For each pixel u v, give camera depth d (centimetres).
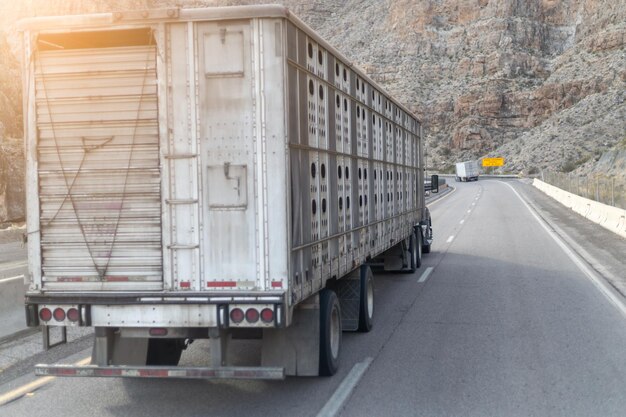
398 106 1342
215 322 616
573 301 1207
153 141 638
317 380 747
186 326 621
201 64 625
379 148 1116
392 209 1259
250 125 620
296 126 650
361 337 957
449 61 17362
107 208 645
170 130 632
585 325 1007
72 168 651
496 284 1420
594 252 1955
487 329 995
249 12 613
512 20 17275
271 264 617
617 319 1045
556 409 638
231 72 621
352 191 904
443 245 2233
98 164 647
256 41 618
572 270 1603
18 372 801
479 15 18050
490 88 15412
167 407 669
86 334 992
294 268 634
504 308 1155
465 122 15112
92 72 646
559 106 14475
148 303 627
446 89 16288
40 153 656
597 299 1221
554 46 17025
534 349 870
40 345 917
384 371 778
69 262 652
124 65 641
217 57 623
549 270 1611
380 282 1478
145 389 734
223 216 624
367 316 978
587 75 14162
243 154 621
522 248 2095
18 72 5962
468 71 16600
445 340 930
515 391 696
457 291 1344
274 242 616
